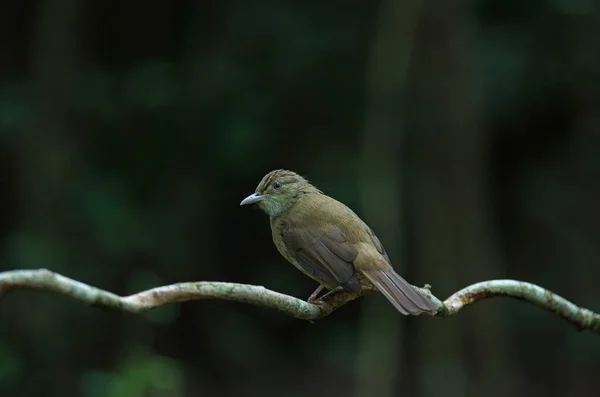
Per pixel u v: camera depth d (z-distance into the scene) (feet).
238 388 51.72
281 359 53.21
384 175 44.73
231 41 50.31
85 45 50.11
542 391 52.01
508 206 54.90
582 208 54.13
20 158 47.73
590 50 51.78
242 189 51.70
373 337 44.01
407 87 47.26
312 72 50.21
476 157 47.73
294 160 50.62
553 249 54.34
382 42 45.29
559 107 53.31
